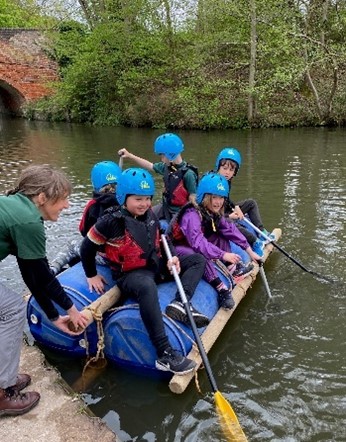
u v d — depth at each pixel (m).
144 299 3.02
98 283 3.36
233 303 3.66
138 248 3.16
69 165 10.45
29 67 22.86
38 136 15.94
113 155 11.61
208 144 12.70
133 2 18.67
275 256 5.12
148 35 19.33
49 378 3.05
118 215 3.11
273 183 8.05
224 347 3.55
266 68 16.61
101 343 3.14
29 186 2.50
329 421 2.82
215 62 17.91
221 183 3.79
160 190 7.94
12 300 2.57
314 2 14.62
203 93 16.86
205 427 2.77
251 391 3.08
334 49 14.66
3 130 18.09
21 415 2.73
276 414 2.88
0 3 29.39
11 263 5.10
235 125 16.03
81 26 22.41
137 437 2.71
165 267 3.45
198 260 3.47
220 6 14.99
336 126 15.24
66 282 3.40
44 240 2.48
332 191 7.46
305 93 16.31
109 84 19.64
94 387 3.12
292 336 3.69
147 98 18.30
